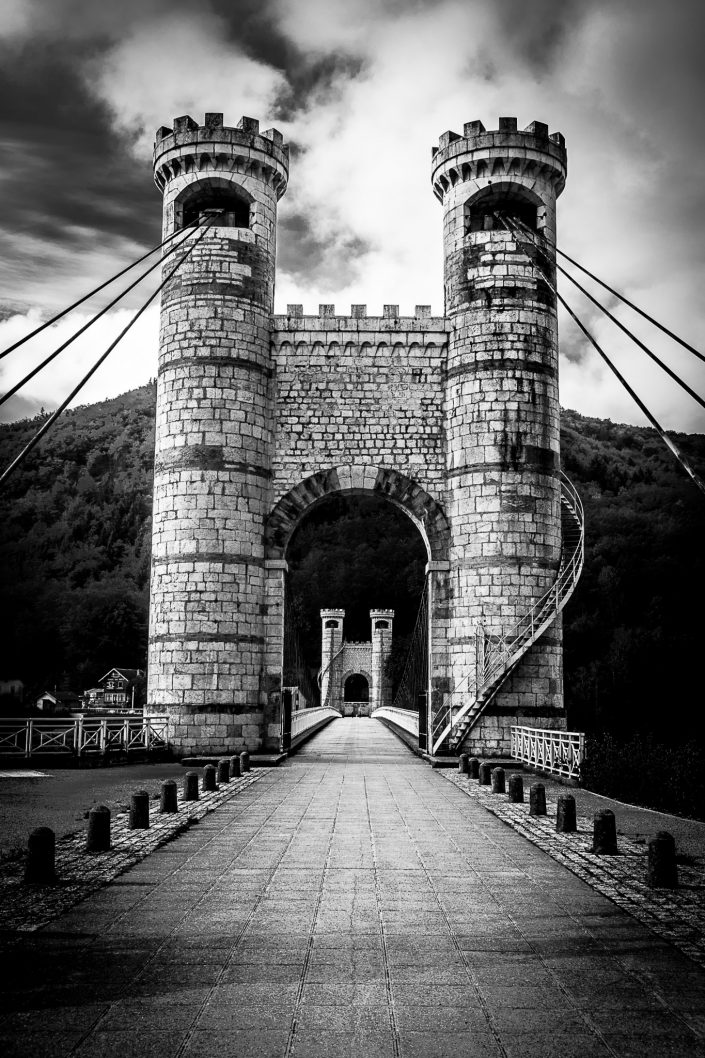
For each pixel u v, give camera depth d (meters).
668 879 12.42
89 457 196.12
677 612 87.94
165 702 33.03
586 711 79.31
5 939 10.06
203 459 33.94
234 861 14.16
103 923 10.70
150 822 17.45
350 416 35.41
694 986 8.66
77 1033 7.54
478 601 33.66
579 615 89.94
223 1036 7.50
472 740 32.97
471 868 13.73
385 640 116.44
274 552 34.56
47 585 117.19
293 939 10.12
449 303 36.22
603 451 146.00
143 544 145.75
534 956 9.55
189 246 35.47
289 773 28.19
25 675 101.31
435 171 37.44
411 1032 7.59
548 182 36.66
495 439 34.31
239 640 33.38
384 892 12.23
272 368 35.66
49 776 26.41
